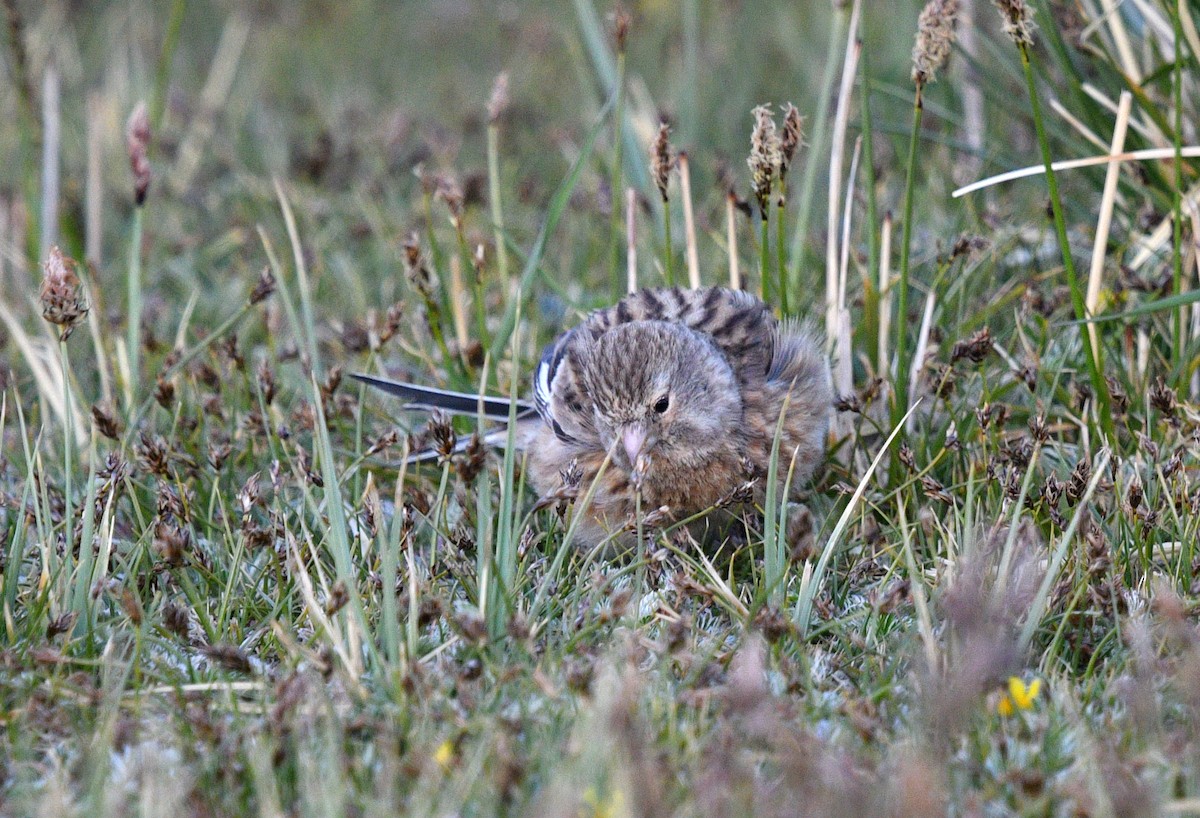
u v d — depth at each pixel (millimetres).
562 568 7637
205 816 5277
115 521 8039
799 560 7305
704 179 13617
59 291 7348
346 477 7996
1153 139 9883
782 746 5531
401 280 11766
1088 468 7340
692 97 13656
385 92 18109
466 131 15727
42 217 12227
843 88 9414
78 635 6883
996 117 12891
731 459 8234
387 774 5301
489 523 6668
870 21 16719
